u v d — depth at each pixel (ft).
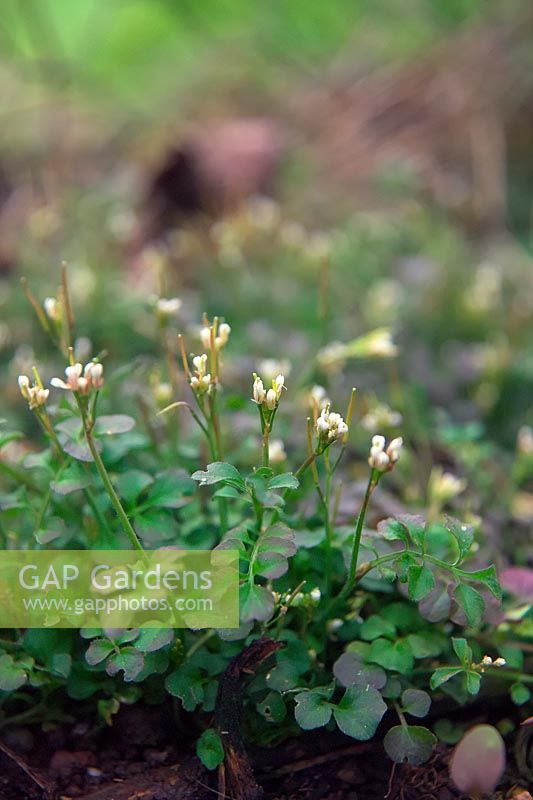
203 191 3.61
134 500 1.90
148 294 2.81
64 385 1.76
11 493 1.98
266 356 2.58
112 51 4.91
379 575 1.85
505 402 2.60
